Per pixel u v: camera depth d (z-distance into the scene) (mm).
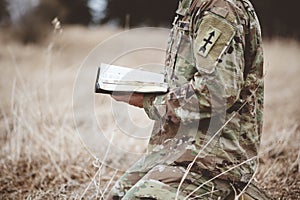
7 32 18094
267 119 7660
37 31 18203
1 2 18312
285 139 6137
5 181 5434
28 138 6215
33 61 13250
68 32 18812
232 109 3504
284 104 8938
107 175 5453
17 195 5172
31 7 18594
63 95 8680
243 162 3543
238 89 3348
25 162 5816
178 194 3400
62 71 10945
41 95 8328
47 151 5777
